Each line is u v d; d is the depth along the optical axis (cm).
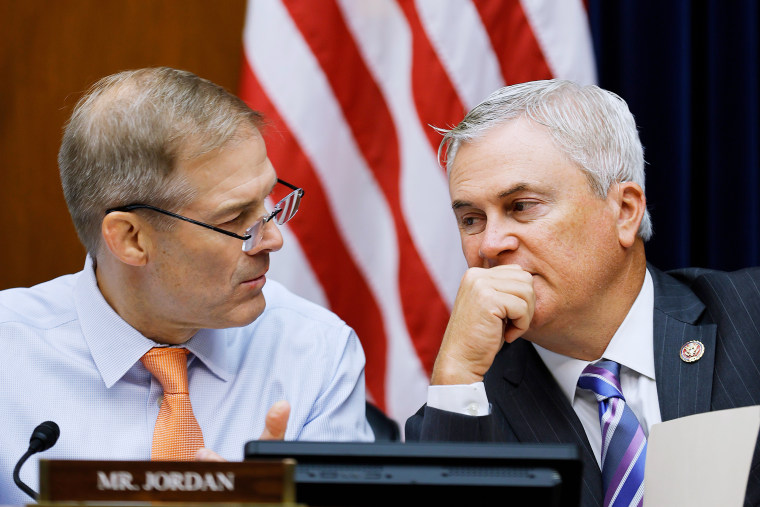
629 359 693
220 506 391
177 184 632
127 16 1145
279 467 392
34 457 668
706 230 1094
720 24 1073
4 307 715
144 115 641
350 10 1068
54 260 1153
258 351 737
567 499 418
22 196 1152
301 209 1051
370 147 1070
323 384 738
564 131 664
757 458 634
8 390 681
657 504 543
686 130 1059
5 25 1149
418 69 1063
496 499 408
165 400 677
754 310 698
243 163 645
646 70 1076
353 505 412
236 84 1145
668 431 555
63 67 1150
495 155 666
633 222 686
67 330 702
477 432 614
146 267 651
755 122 1067
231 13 1146
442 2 1063
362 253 1063
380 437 779
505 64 1062
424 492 410
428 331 1055
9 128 1151
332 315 783
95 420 680
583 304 675
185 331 686
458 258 1061
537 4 1056
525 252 667
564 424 692
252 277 657
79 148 660
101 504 398
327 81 1060
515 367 721
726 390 669
